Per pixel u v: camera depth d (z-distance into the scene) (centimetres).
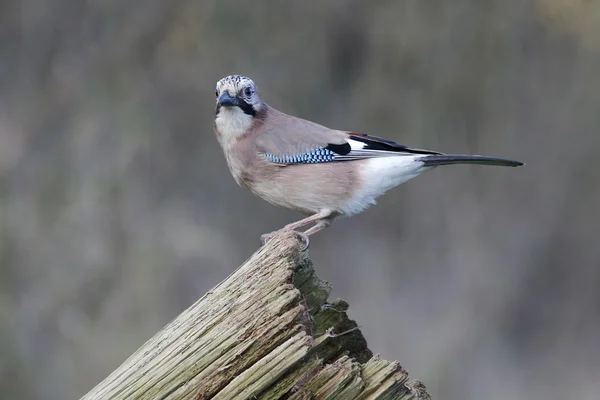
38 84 1509
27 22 1526
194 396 409
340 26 1667
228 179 1485
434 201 1520
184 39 1544
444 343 1388
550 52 1628
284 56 1636
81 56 1520
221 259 1356
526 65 1630
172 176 1463
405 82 1662
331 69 1670
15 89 1505
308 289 462
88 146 1420
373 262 1499
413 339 1405
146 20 1541
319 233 1538
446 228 1514
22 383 1137
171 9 1550
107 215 1339
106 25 1534
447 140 1642
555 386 1424
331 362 465
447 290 1473
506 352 1423
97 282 1244
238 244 1454
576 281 1521
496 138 1617
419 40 1648
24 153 1421
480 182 1544
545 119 1612
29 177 1370
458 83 1636
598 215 1541
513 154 1605
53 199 1345
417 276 1496
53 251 1260
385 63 1670
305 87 1653
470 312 1441
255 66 1606
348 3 1658
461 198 1523
